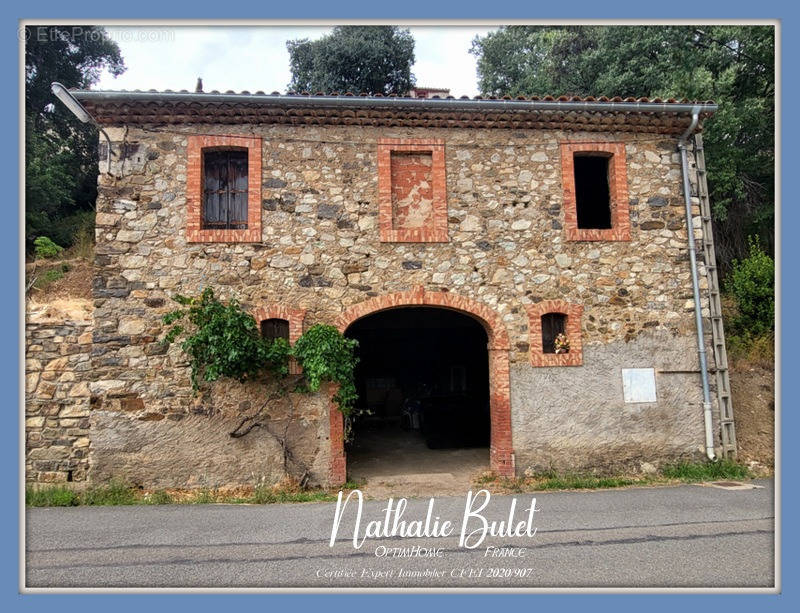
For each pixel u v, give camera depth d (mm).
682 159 10141
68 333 9148
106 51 18938
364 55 21172
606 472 9469
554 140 9930
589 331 9680
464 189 9695
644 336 9789
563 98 9484
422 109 9438
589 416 9531
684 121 9977
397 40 22109
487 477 9398
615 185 10008
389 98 9164
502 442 9352
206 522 7289
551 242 9750
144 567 5738
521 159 9836
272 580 5414
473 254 9594
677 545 6246
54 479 8867
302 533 6820
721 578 5387
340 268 9344
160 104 9047
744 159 16734
